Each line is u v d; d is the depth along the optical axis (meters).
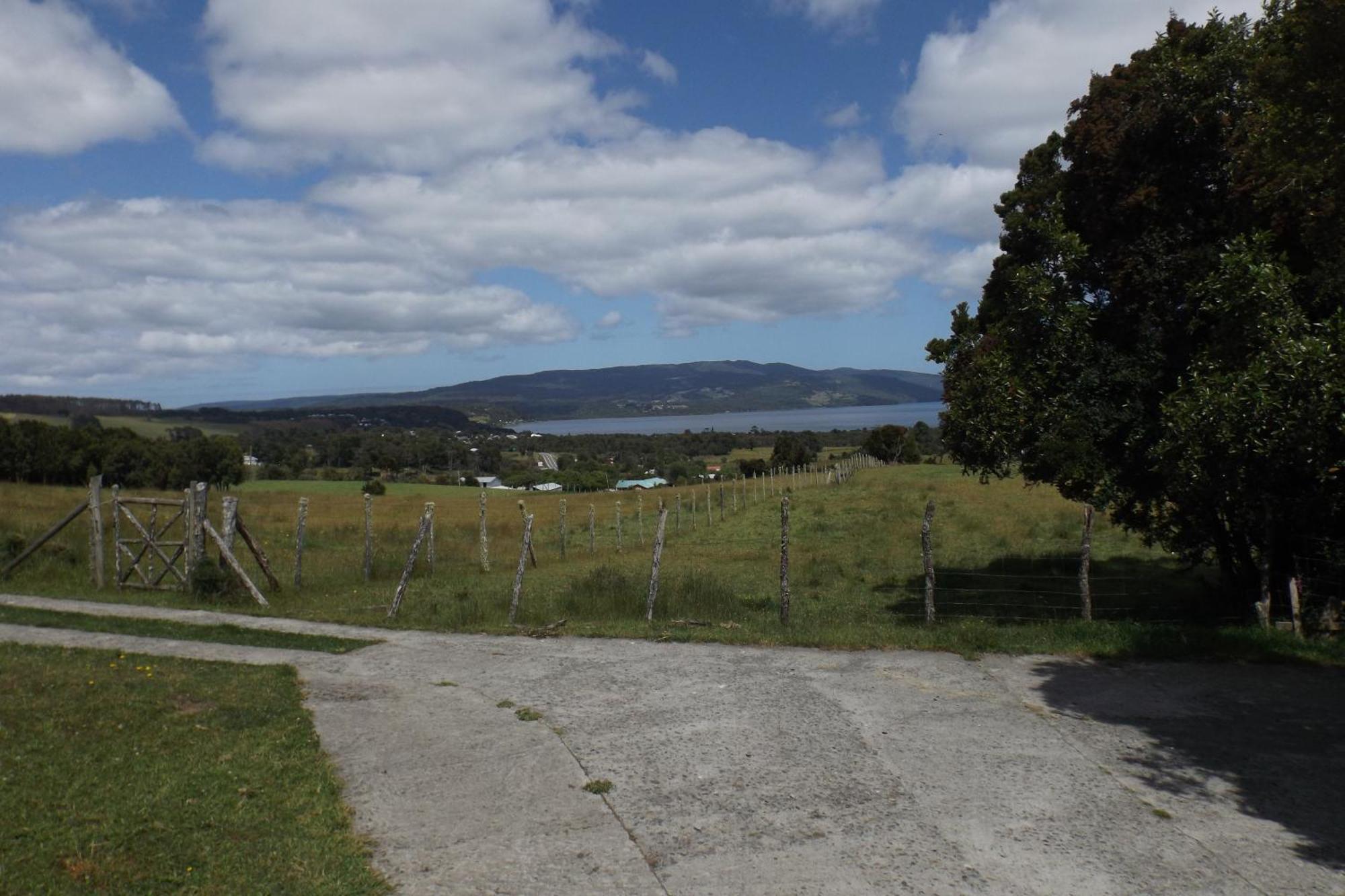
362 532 28.30
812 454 90.88
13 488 34.75
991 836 6.12
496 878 5.48
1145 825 6.32
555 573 20.39
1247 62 12.52
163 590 15.71
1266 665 10.41
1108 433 13.70
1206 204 13.55
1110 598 16.31
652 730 8.21
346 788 6.88
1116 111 13.91
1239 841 6.09
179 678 9.53
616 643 11.73
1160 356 13.44
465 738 8.00
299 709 8.72
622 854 5.81
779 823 6.27
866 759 7.49
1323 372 9.85
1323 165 10.03
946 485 43.41
